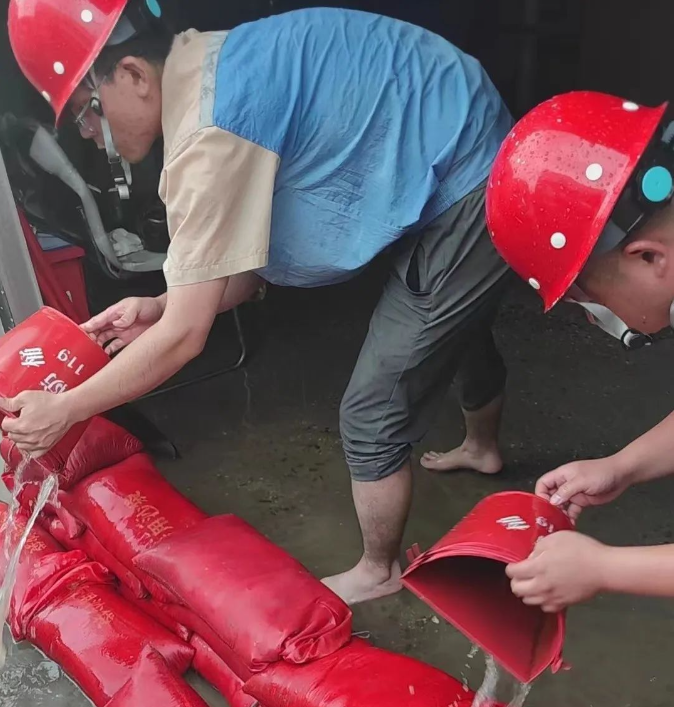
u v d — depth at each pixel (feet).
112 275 8.54
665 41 14.43
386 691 4.24
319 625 4.73
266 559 5.15
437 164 4.86
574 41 16.17
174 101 4.61
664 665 5.41
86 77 4.65
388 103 4.80
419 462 7.60
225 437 8.20
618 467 4.18
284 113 4.56
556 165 3.53
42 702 5.35
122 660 5.07
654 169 3.35
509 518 3.72
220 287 4.65
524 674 3.54
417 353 5.29
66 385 5.09
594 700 5.19
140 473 6.22
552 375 8.91
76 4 4.50
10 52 9.17
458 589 3.83
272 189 4.59
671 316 3.55
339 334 10.11
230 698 5.03
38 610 5.59
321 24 4.82
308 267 5.23
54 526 6.42
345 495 7.30
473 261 5.09
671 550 3.28
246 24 4.87
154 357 4.73
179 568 5.13
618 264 3.52
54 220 8.50
